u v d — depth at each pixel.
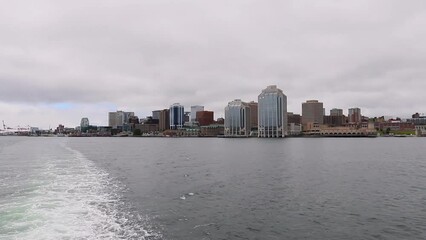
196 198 34.16
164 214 27.19
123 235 21.31
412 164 74.38
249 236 22.67
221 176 51.56
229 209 29.64
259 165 71.25
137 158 91.00
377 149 147.12
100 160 81.50
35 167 56.31
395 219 26.97
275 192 37.78
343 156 100.94
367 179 48.78
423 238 22.72
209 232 23.17
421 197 35.53
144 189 38.62
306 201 33.28
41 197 29.91
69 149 130.75
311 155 106.12
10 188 34.31
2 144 186.00
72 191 33.59
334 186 42.09
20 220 22.53
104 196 32.31
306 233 23.50
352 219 26.89
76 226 22.11
